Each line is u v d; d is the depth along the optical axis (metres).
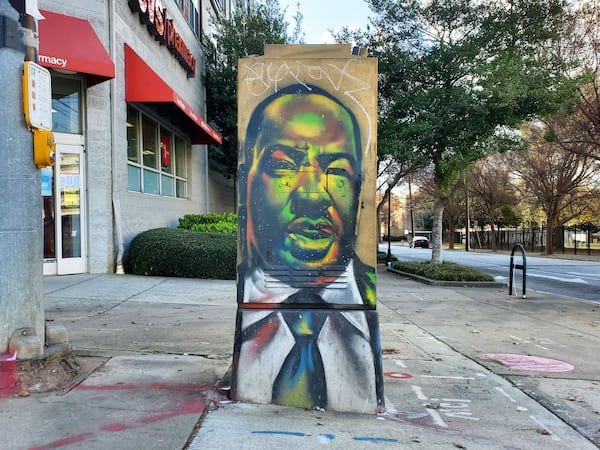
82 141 10.60
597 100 17.31
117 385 4.22
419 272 15.33
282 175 4.01
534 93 12.66
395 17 15.58
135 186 12.92
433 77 15.30
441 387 4.72
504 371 5.36
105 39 10.76
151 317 7.24
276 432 3.45
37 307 4.24
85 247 10.66
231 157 21.48
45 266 10.21
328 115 4.02
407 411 4.05
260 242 4.01
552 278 17.28
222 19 21.38
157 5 13.52
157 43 14.20
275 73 4.04
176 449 3.12
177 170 17.02
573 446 3.52
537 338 7.12
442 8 14.62
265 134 4.02
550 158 32.72
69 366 4.39
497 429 3.77
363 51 4.18
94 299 8.40
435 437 3.55
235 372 3.97
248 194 4.01
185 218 15.64
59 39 9.39
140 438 3.26
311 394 3.92
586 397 4.57
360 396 3.92
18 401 3.79
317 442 3.34
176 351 5.40
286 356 3.96
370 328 3.97
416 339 6.86
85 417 3.55
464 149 14.23
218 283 10.70
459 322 8.27
